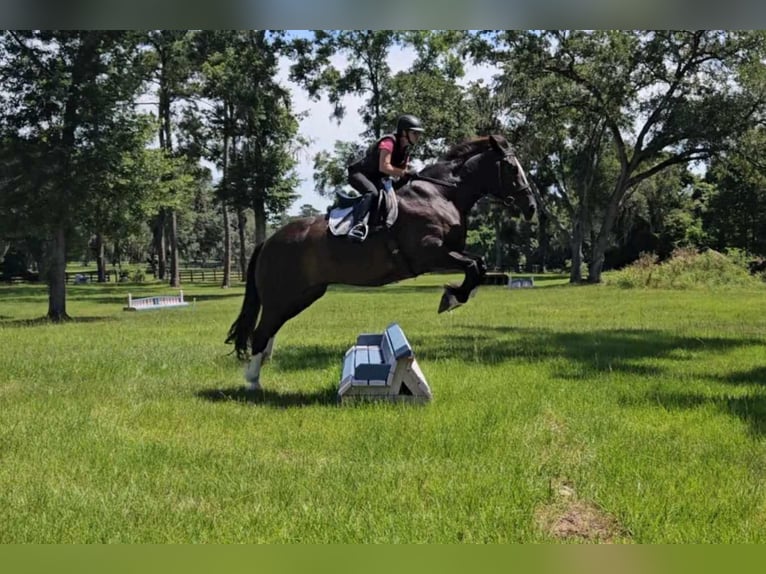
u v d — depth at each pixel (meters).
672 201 56.34
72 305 31.53
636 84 38.44
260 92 37.53
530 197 8.02
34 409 7.64
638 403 7.88
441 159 8.14
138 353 11.94
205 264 104.94
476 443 6.16
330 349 12.38
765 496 4.96
